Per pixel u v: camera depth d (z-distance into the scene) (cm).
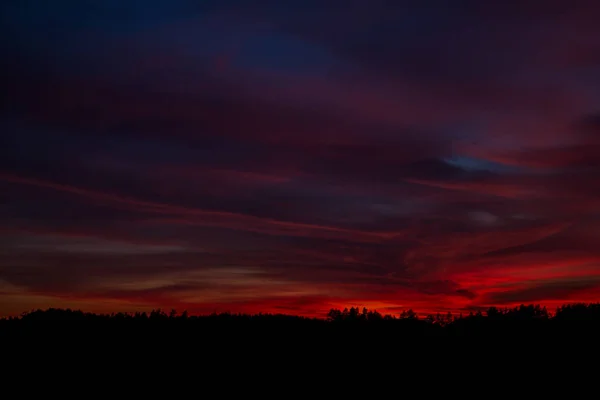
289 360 2800
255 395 2467
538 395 2381
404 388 2523
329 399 2422
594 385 2419
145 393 2441
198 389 2494
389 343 2997
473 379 2572
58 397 2350
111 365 2666
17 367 2580
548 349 2738
